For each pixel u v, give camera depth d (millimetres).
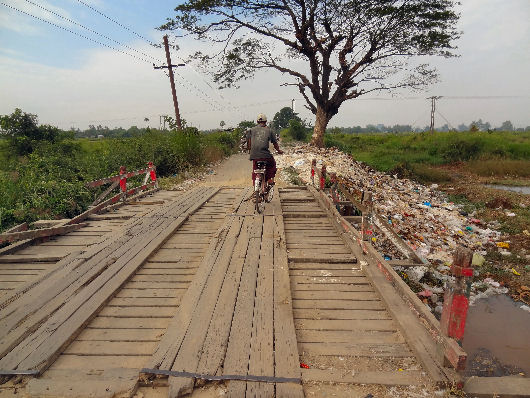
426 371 2709
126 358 2916
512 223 9820
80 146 19219
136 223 6598
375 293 4043
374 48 20281
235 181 14234
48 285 4070
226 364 2736
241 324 3281
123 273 4398
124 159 14172
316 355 2965
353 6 18250
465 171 21125
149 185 10633
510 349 4453
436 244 8203
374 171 17547
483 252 7859
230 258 4848
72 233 6293
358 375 2668
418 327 3207
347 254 5145
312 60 20781
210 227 6605
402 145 31344
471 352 4387
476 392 2498
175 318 3391
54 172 10750
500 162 20797
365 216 4934
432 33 19219
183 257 5121
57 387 2549
